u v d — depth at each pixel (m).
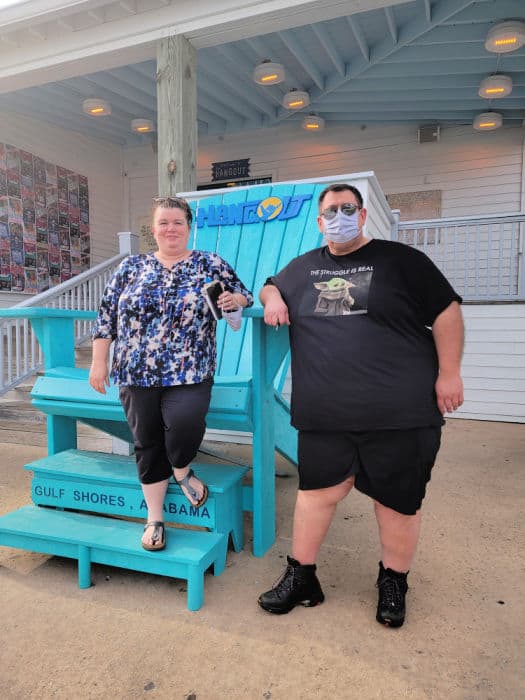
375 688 1.42
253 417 2.17
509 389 5.18
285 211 3.04
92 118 8.29
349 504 2.80
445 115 7.27
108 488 2.23
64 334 2.63
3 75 5.01
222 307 1.84
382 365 1.61
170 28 4.23
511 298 5.15
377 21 5.36
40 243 8.25
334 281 1.69
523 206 7.38
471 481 3.23
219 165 9.04
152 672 1.48
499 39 4.91
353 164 8.25
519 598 1.88
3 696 1.39
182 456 1.90
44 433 4.34
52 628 1.70
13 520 2.17
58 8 4.19
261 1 3.90
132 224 9.89
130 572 2.09
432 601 1.85
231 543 2.34
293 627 1.70
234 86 6.66
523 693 1.39
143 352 1.86
